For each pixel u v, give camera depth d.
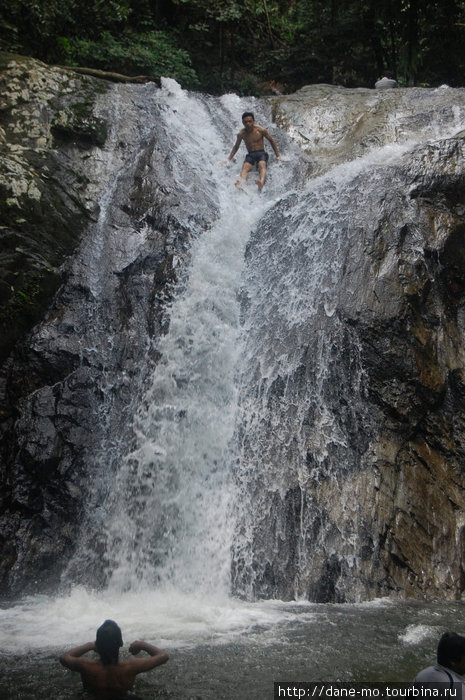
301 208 10.65
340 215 10.12
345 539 7.83
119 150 11.94
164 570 8.09
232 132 13.43
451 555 8.01
